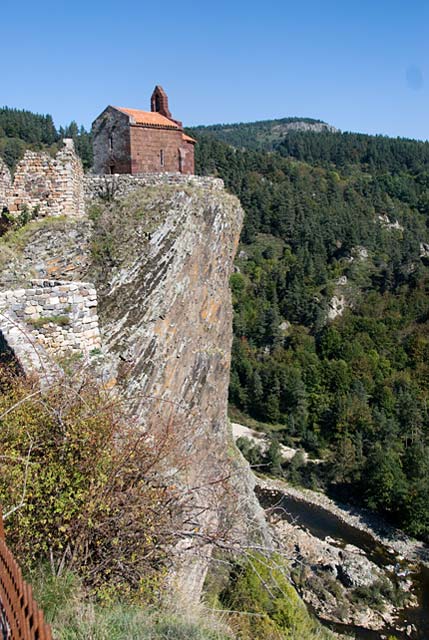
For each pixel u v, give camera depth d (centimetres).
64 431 709
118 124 2514
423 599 3341
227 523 984
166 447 905
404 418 6209
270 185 13175
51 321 1117
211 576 1309
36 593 556
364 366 7512
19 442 692
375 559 3903
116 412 811
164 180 2255
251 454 5734
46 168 2003
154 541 738
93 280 1897
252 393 7381
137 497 713
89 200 2261
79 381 891
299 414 6775
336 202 13012
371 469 4909
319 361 7800
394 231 12194
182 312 2014
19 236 1892
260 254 11206
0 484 640
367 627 2920
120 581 682
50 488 656
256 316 9281
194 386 2162
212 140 14462
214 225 2244
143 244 1956
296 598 1448
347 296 9575
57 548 665
